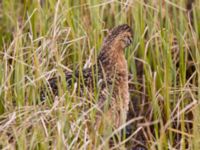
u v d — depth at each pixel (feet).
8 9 67.77
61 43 59.62
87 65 58.08
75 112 51.16
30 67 56.85
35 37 62.13
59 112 50.01
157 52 61.31
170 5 67.10
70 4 64.39
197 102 57.11
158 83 61.46
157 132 56.29
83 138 51.19
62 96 51.88
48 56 57.98
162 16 63.46
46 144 49.37
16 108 53.01
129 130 61.11
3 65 58.18
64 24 63.16
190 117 59.98
